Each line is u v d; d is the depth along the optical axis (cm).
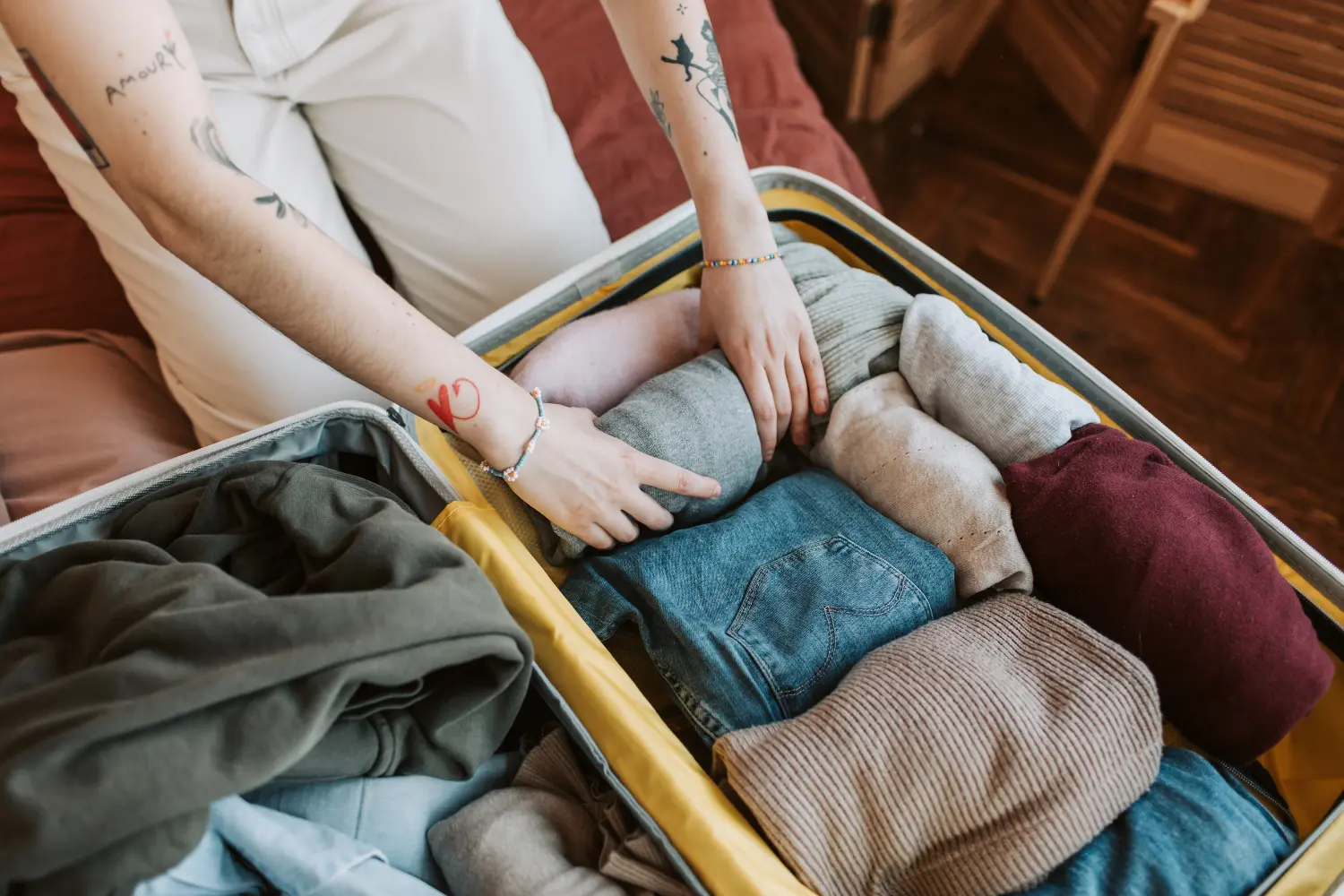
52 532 56
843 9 158
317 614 45
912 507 65
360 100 88
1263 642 56
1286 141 129
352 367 55
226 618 44
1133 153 146
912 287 83
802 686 58
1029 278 139
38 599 51
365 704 48
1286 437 122
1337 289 134
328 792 51
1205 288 136
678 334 77
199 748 41
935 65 163
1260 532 65
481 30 87
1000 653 55
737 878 48
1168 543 58
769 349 70
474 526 61
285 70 84
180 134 45
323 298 51
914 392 72
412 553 51
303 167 87
